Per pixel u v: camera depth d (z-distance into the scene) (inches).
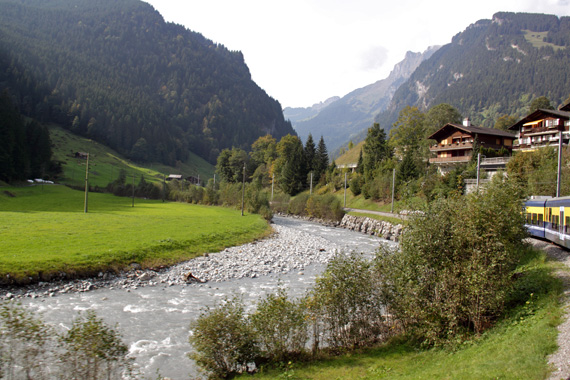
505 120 5226.4
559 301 576.4
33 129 5374.0
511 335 516.7
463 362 476.7
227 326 545.6
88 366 444.8
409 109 4424.2
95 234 1574.8
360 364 549.3
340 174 4886.8
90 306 873.5
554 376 370.0
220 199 4539.9
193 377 560.4
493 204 623.2
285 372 519.8
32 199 3506.4
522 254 936.3
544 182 1831.9
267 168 6279.5
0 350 438.6
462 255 610.2
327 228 3036.4
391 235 2384.4
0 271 965.8
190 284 1117.1
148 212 3048.7
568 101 3097.9
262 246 1870.1
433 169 3388.3
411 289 604.1
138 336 711.1
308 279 1235.2
